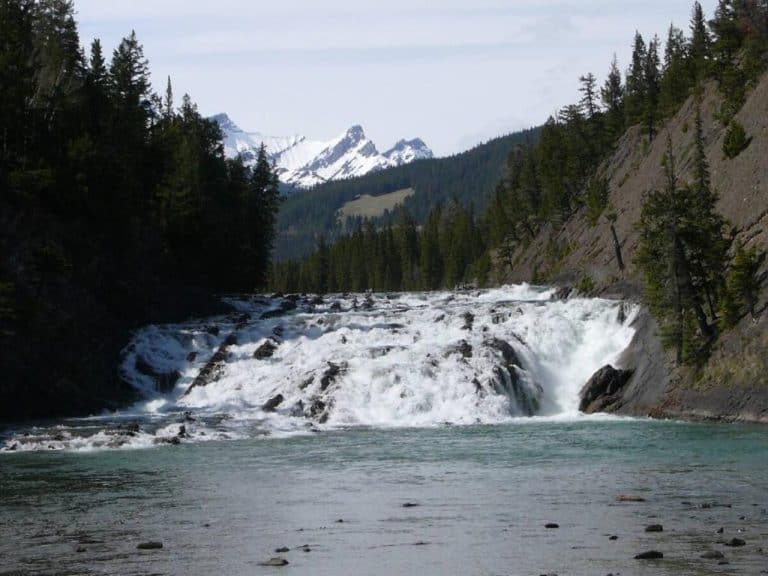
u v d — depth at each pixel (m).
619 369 71.69
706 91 112.94
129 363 81.44
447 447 51.78
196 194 120.88
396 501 34.84
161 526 30.55
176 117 149.50
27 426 62.84
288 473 43.22
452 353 74.31
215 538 28.28
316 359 79.50
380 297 120.31
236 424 63.28
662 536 26.73
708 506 31.98
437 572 22.84
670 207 66.75
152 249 103.38
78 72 118.31
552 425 61.69
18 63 92.44
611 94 169.62
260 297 118.88
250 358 82.94
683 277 65.56
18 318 72.81
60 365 74.62
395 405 68.31
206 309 105.38
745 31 109.06
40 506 34.88
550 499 34.34
